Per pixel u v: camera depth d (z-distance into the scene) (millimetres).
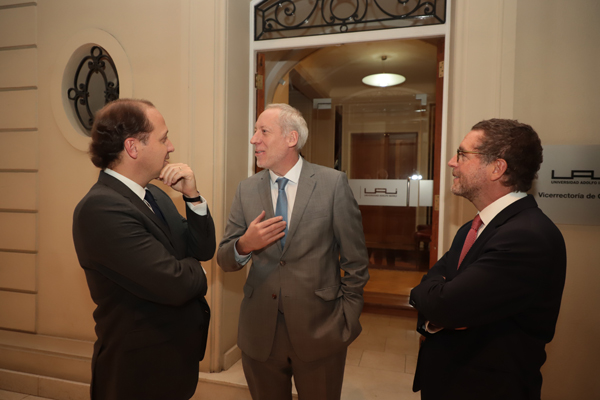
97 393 1139
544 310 971
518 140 1025
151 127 1145
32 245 2611
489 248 973
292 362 1398
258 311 1388
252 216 1463
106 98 2629
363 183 4070
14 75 2627
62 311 2572
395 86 5852
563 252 979
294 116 1412
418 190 3934
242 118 2580
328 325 1349
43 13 2590
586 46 1915
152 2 2406
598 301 1943
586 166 1906
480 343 1002
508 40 1946
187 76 2314
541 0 1953
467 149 1088
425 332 1157
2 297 2670
